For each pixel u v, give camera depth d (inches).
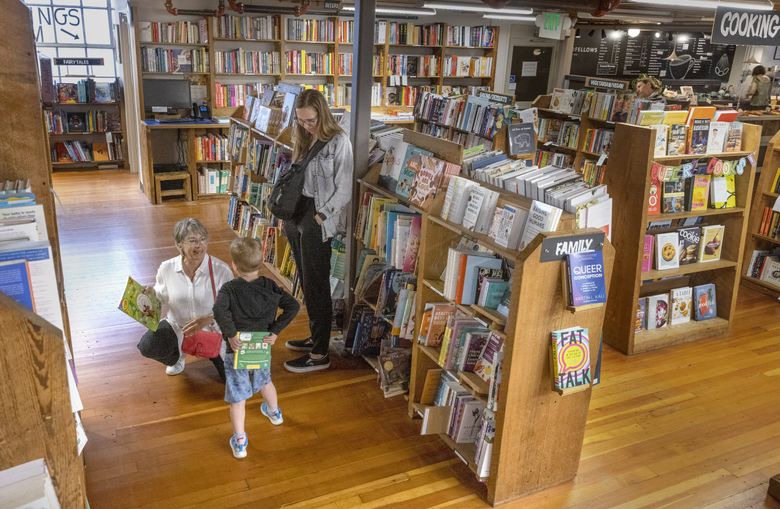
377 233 150.1
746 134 185.6
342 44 377.7
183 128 323.9
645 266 177.9
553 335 107.1
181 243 143.9
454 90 414.9
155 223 280.4
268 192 215.5
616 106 267.4
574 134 293.7
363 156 158.7
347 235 165.5
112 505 110.4
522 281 101.6
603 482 123.3
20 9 78.2
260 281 121.5
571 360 108.3
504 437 110.4
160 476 118.6
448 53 418.6
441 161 129.0
